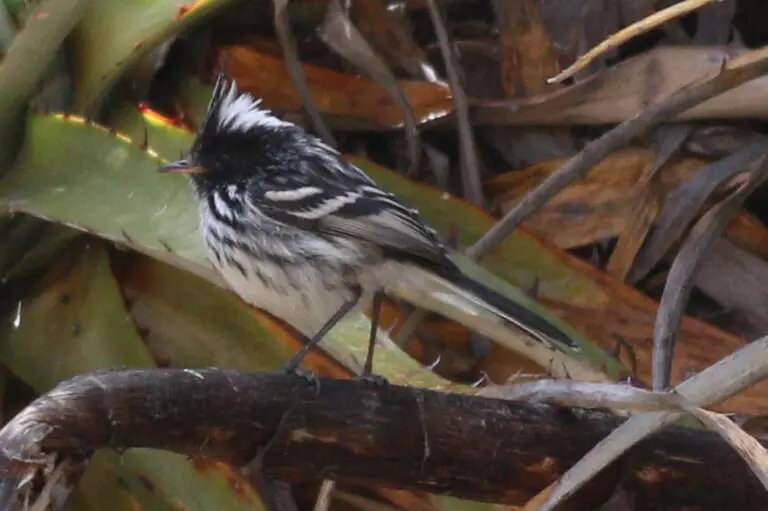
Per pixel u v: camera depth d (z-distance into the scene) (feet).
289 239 10.43
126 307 10.50
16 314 10.49
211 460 10.36
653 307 10.57
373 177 10.59
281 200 10.42
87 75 10.52
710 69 10.63
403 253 10.43
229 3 10.57
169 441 10.16
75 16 10.43
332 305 10.44
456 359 10.61
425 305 10.45
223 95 10.50
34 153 10.46
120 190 10.44
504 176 10.71
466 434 10.25
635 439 10.16
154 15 10.48
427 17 10.82
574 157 10.51
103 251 10.49
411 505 10.48
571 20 10.75
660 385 10.41
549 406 10.27
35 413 10.11
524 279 10.57
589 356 10.42
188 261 10.44
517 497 10.28
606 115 10.68
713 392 10.15
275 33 10.75
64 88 10.53
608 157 10.68
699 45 10.68
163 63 10.62
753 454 10.08
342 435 10.21
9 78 10.45
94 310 10.47
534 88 10.73
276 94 10.71
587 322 10.57
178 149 10.52
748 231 10.67
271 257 10.43
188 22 10.52
